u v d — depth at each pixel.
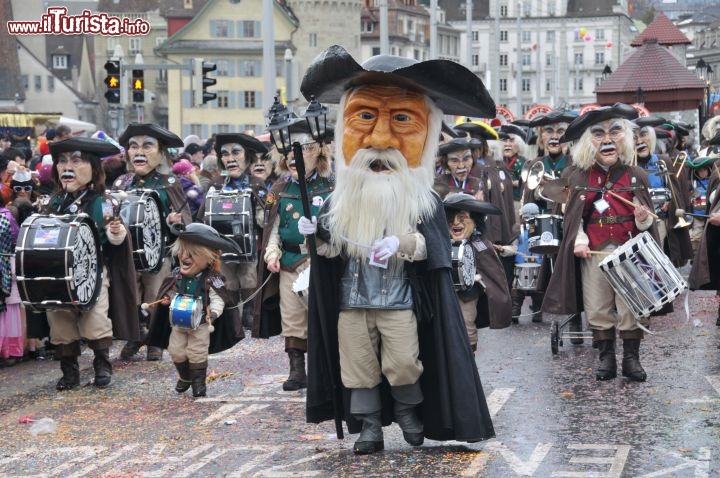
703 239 23.16
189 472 15.40
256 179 29.28
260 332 21.38
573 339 25.11
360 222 15.11
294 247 20.88
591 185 20.83
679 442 15.96
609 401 18.80
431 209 15.28
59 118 73.50
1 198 24.25
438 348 15.27
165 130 26.83
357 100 15.20
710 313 29.05
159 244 24.75
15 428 18.44
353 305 15.29
